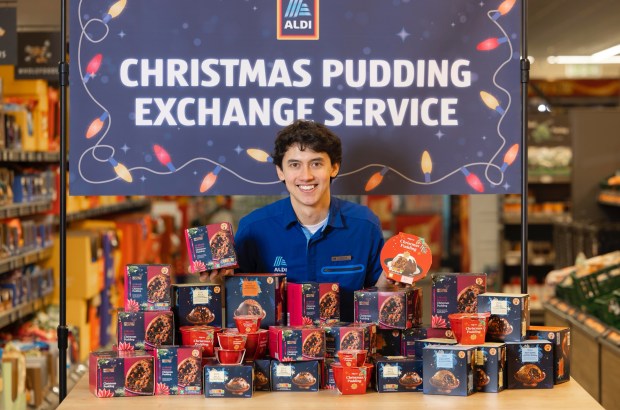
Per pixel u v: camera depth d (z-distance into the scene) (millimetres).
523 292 3393
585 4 6133
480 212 10266
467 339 3012
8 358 5141
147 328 3072
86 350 7113
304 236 3459
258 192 3467
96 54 3426
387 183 3492
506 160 3492
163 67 3439
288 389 2996
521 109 3441
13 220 6098
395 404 2834
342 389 2951
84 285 7000
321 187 3178
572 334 6375
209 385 2938
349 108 3471
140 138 3445
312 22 3453
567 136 9977
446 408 2795
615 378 5363
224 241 3150
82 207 7746
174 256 11031
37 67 6730
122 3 3426
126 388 2961
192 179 3459
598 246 7816
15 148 6180
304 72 3459
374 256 3553
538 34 7344
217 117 3453
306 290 3133
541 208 10109
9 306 5941
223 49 3445
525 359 3031
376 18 3463
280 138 3182
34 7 6934
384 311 3107
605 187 8867
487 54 3480
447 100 3482
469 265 10625
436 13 3471
